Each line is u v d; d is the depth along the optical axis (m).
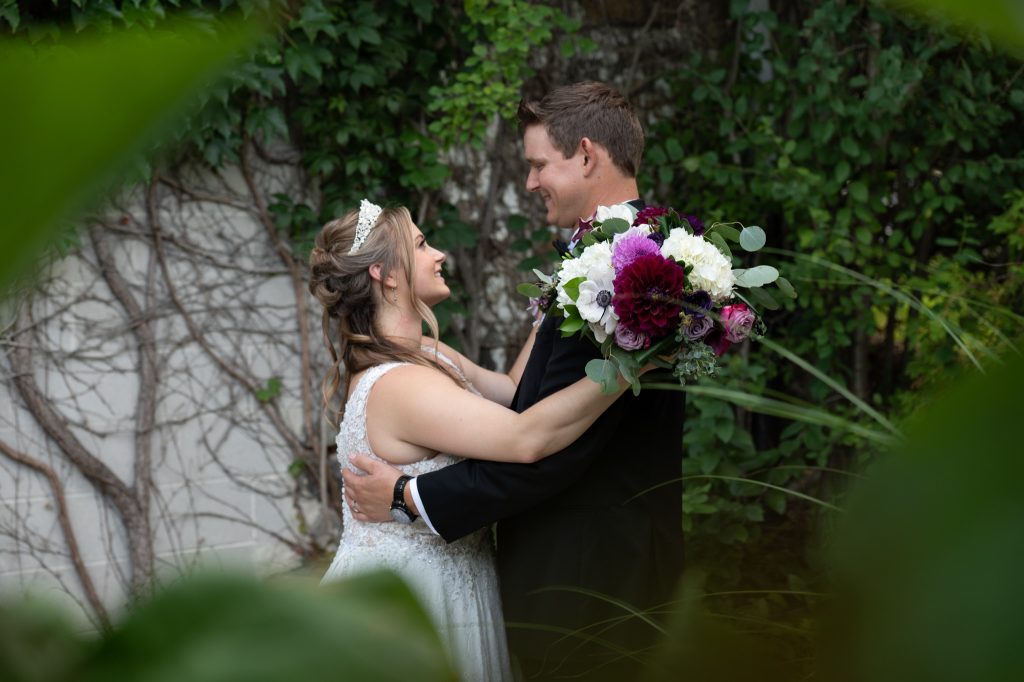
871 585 0.12
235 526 3.94
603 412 1.83
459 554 1.94
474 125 3.95
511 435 1.77
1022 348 0.14
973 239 4.15
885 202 4.21
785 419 4.38
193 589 0.15
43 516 3.67
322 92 3.95
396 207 2.09
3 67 0.11
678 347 1.63
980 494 0.12
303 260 4.02
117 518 3.78
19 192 0.12
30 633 0.15
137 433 3.79
